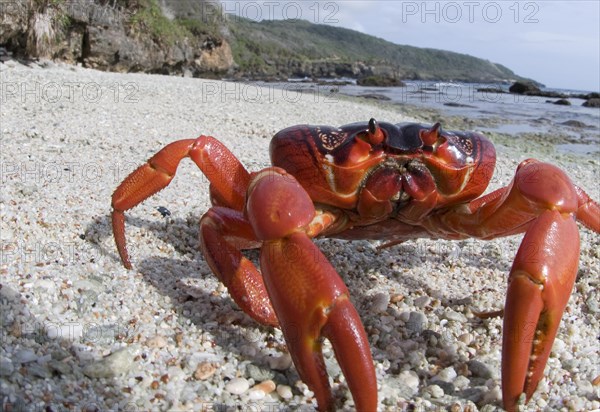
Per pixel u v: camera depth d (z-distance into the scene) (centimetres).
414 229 28
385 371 24
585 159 108
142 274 31
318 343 19
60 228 35
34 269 28
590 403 23
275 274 19
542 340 20
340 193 25
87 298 27
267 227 20
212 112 100
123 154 59
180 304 28
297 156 26
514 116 189
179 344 24
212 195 31
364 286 33
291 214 20
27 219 35
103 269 31
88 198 41
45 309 25
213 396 22
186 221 40
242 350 25
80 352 23
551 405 23
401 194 25
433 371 25
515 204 23
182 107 102
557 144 130
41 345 23
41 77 112
